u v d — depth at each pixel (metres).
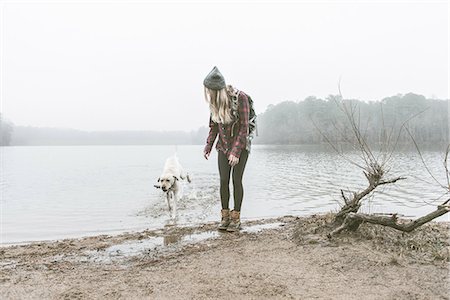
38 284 3.00
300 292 2.70
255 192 10.16
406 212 6.86
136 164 29.23
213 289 2.79
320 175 15.22
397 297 2.56
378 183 4.10
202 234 4.83
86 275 3.22
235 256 3.61
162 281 2.99
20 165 28.09
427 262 3.19
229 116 4.68
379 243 3.73
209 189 10.91
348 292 2.67
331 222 4.39
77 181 14.88
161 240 4.57
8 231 5.82
